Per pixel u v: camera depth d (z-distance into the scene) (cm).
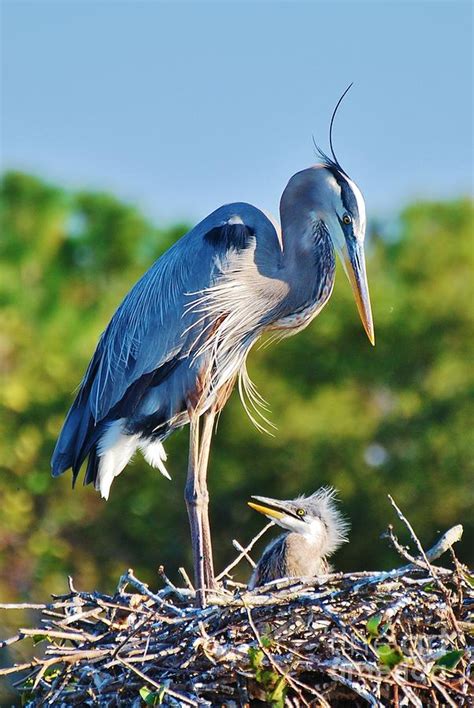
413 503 1694
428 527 1691
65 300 2164
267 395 1738
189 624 809
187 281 1022
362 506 1692
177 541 1727
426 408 1736
